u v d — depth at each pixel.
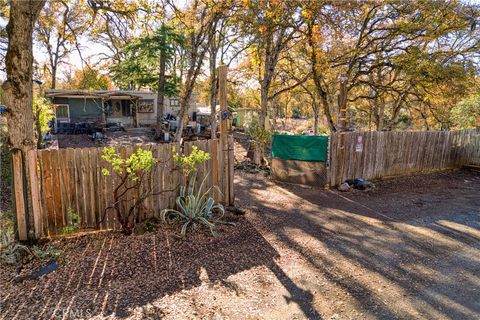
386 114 25.61
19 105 4.27
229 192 6.51
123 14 6.53
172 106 26.94
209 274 3.79
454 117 18.62
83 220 4.84
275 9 9.38
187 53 19.28
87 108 23.73
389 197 7.95
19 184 4.32
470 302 3.36
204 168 6.02
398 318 3.06
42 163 4.49
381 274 3.93
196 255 4.29
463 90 12.15
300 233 5.30
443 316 3.11
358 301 3.33
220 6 9.10
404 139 10.27
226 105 6.29
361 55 12.57
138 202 5.08
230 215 6.05
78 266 3.87
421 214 6.56
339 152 8.68
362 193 8.28
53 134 20.08
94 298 3.22
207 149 6.05
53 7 7.86
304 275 3.85
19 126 4.28
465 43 13.26
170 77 21.81
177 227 5.18
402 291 3.55
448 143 11.71
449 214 6.59
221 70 6.15
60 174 4.62
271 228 5.50
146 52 18.16
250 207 6.79
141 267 3.90
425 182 9.86
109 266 3.89
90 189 4.84
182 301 3.21
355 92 19.69
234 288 3.50
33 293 3.28
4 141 7.09
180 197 5.55
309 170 8.82
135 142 18.80
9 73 4.20
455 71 11.22
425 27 11.09
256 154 11.88
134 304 3.14
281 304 3.24
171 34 16.80
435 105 17.12
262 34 10.59
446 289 3.61
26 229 4.43
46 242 4.50
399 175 10.38
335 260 4.29
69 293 3.30
